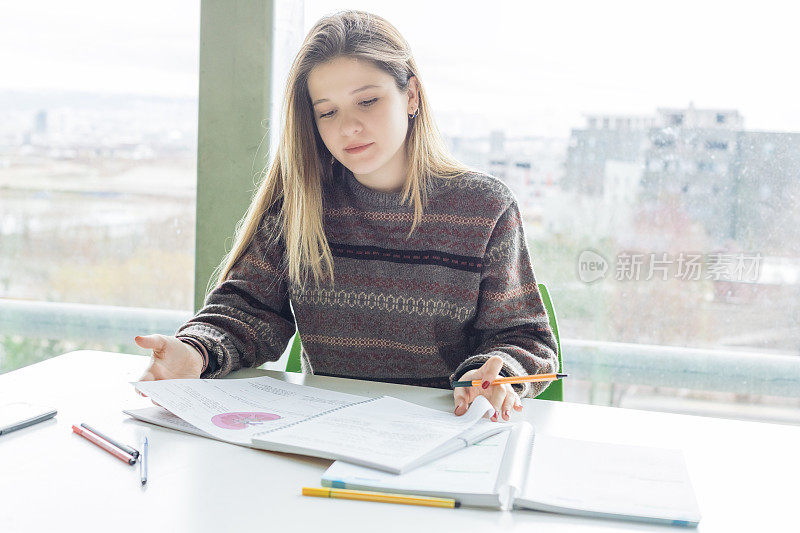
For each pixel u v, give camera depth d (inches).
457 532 23.5
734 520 25.9
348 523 23.9
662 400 74.7
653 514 24.9
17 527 22.8
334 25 48.1
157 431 32.1
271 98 72.9
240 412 34.1
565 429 35.4
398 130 48.7
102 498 25.2
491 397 37.2
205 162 73.9
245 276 49.9
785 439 34.9
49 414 33.3
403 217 50.4
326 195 52.1
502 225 49.6
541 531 23.9
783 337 72.3
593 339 74.8
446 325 49.6
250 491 26.2
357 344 50.7
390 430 31.3
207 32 72.5
